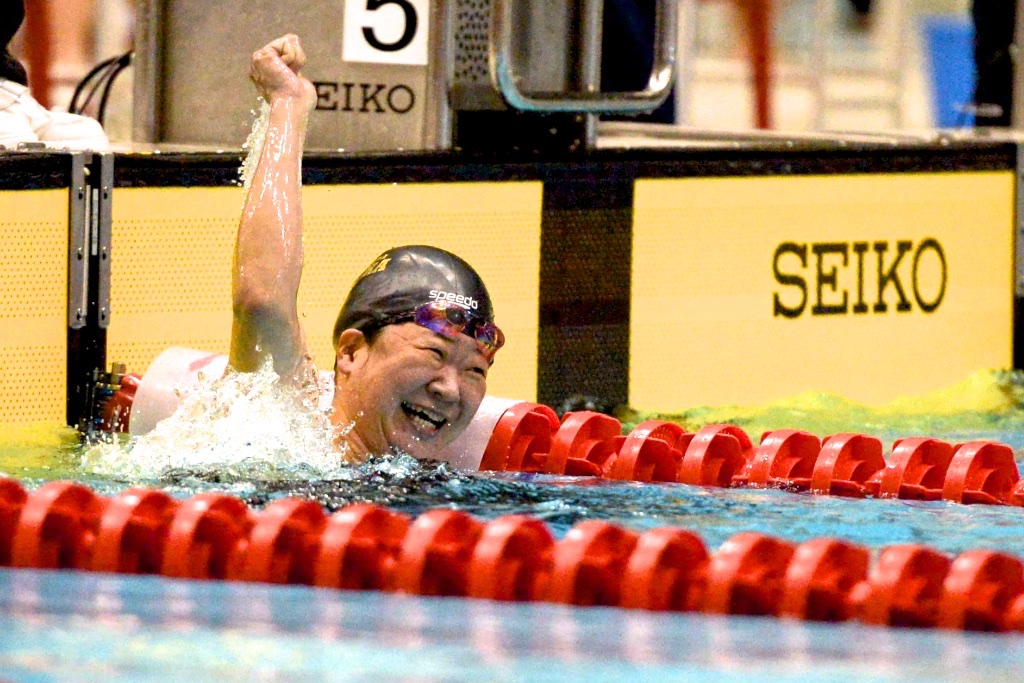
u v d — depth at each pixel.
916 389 18.17
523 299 15.66
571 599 8.32
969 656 7.29
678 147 16.41
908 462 11.90
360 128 16.14
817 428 15.78
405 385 10.88
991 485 11.95
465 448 12.02
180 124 16.97
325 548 8.66
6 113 14.69
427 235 15.12
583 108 15.55
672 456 12.20
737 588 8.25
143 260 13.98
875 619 8.09
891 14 39.19
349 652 7.03
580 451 12.34
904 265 17.95
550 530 9.70
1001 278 18.70
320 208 14.54
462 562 8.65
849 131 21.22
